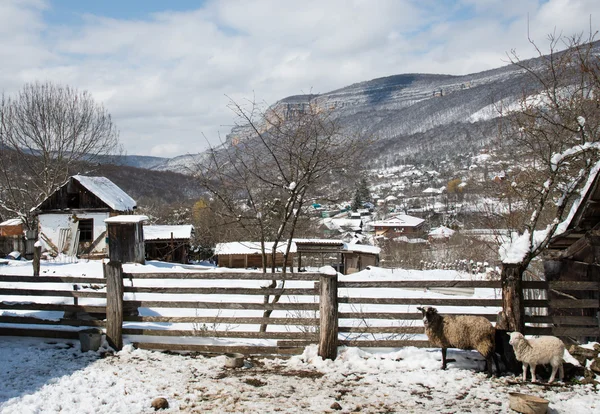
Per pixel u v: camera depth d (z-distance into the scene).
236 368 7.78
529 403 6.14
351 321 10.80
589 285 8.09
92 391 6.71
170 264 28.27
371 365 7.88
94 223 33.78
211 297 14.48
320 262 38.38
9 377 7.13
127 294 14.45
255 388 6.97
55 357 8.07
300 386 7.07
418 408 6.37
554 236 8.91
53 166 37.59
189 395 6.67
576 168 10.16
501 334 7.74
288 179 9.77
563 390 6.99
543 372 7.52
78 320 8.80
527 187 10.05
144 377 7.29
